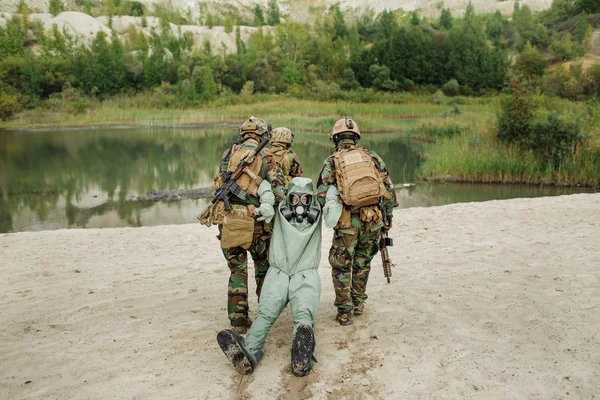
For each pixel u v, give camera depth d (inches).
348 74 3105.3
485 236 305.0
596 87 2377.0
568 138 714.2
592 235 291.4
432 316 177.9
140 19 5152.6
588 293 191.8
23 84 2549.2
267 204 156.6
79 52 3036.4
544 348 150.1
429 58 3240.7
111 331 176.7
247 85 2913.4
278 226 162.9
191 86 2655.0
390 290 208.8
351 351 153.4
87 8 5349.4
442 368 140.9
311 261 158.6
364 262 178.4
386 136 1353.3
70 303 208.7
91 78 2797.7
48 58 2856.8
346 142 175.3
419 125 1368.1
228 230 161.6
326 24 4411.9
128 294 218.7
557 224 328.5
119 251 304.8
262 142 164.9
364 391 131.0
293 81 3125.0
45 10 5383.9
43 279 246.4
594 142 711.1
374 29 4758.9
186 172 842.2
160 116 2170.3
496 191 641.0
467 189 655.8
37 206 583.5
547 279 211.9
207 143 1289.4
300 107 2246.6
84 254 298.0
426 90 3142.2
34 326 183.5
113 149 1171.9
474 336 160.4
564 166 690.8
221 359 152.1
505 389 129.3
